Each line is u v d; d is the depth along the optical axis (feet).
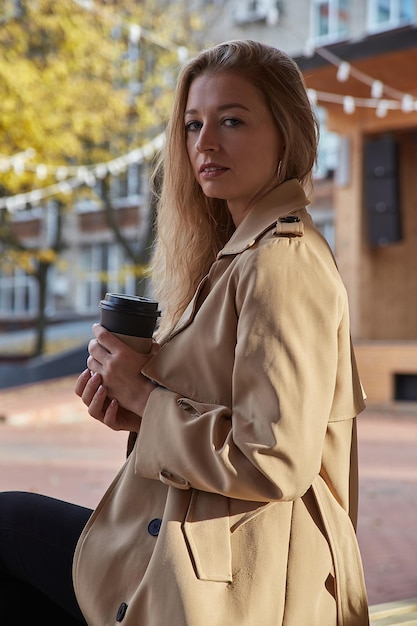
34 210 107.34
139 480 5.90
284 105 6.18
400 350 50.65
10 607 6.48
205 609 5.29
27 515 6.33
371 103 52.44
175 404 5.65
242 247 5.79
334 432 5.91
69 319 106.63
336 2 77.10
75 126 63.16
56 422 46.37
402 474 28.12
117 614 5.57
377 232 55.93
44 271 82.17
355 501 6.23
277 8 79.56
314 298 5.43
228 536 5.46
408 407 49.32
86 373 6.20
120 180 90.02
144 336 6.04
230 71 6.14
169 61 67.82
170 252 7.12
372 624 8.35
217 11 77.30
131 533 5.76
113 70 67.41
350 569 5.88
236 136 6.11
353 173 56.34
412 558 17.04
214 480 5.32
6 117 57.62
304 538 5.67
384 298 58.39
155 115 68.39
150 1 70.74
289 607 5.53
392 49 43.45
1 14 62.69
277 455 5.16
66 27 63.21
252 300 5.40
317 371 5.35
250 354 5.30
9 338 107.55
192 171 6.83
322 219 80.69
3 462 30.01
